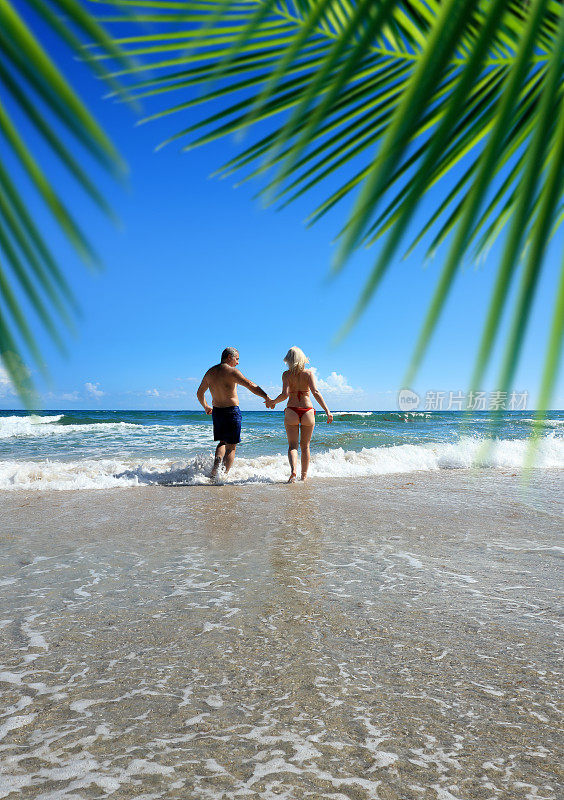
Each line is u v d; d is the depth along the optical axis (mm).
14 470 7797
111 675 2012
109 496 6156
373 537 4160
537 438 405
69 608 2691
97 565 3434
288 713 1749
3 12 331
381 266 404
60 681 1968
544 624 2477
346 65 437
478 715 1736
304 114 471
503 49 840
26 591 2943
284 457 9375
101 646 2260
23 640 2322
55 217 364
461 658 2141
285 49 940
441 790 1384
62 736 1621
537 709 1771
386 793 1373
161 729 1659
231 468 8094
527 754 1531
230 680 1971
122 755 1527
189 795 1364
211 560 3541
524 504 5484
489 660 2125
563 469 8391
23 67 340
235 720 1708
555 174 437
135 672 2033
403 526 4539
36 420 367
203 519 4852
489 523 4645
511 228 421
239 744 1581
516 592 2910
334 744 1581
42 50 334
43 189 363
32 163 362
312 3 870
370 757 1518
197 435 16828
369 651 2203
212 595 2871
